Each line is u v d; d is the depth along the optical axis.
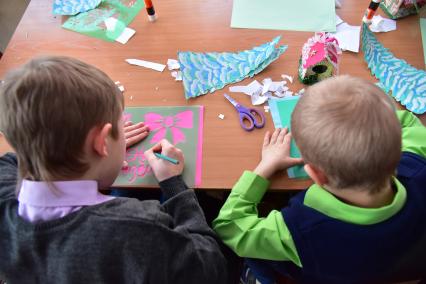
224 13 1.04
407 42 0.95
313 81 0.87
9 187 0.66
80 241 0.55
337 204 0.59
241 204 0.74
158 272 0.59
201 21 1.02
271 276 0.78
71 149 0.55
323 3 1.03
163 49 0.97
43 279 0.59
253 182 0.73
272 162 0.75
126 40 1.00
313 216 0.63
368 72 0.89
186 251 0.63
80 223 0.55
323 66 0.83
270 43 0.94
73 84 0.53
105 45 0.99
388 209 0.57
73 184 0.57
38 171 0.56
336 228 0.61
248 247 0.71
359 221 0.59
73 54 0.98
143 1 1.08
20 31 1.04
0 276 0.67
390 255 0.62
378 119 0.50
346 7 1.03
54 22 1.06
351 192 0.58
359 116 0.50
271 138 0.80
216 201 1.05
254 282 0.90
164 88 0.90
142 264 0.57
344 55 0.93
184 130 0.83
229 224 0.74
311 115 0.53
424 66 0.90
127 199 0.62
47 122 0.52
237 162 0.78
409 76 0.87
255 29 0.99
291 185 0.74
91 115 0.55
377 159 0.50
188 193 0.73
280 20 1.01
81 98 0.54
